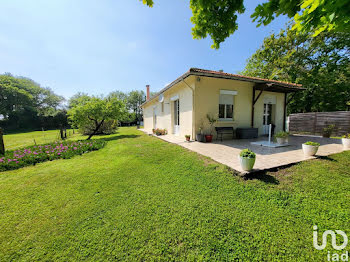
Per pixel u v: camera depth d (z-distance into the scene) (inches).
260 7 75.2
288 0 67.0
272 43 533.0
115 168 156.6
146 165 161.2
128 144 290.7
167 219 77.9
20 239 68.8
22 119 1030.4
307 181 114.3
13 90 1039.6
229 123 299.4
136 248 62.1
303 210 83.5
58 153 217.3
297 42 486.0
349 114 312.5
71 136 500.7
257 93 327.3
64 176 140.5
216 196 97.6
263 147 217.3
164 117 434.6
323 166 139.3
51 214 85.7
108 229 72.8
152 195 101.4
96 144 284.4
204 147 221.0
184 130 310.7
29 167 172.4
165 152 208.2
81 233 71.1
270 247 61.0
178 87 333.1
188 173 134.1
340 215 78.4
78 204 94.7
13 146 334.6
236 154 180.1
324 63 503.5
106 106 399.2
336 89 472.1
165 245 63.1
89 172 148.5
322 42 468.1
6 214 86.3
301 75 495.5
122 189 111.5
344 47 473.7
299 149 202.4
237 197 96.1
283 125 367.2
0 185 124.1
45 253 61.5
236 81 300.5
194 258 57.3
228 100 300.5
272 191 101.1
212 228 71.2
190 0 101.3
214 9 97.7
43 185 123.0
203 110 275.1
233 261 56.0
